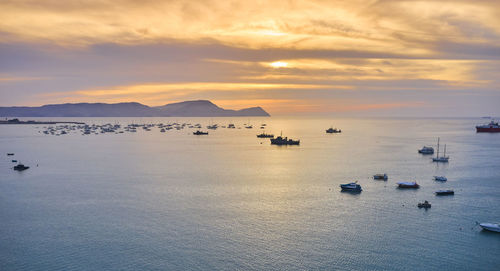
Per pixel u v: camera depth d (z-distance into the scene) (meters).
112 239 83.94
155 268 71.62
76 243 82.00
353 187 124.75
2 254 77.06
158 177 149.62
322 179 144.50
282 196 118.12
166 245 80.94
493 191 122.94
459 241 82.25
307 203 110.06
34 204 110.06
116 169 169.38
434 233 86.50
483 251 77.56
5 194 122.12
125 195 119.94
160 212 102.06
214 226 91.44
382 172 159.00
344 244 81.06
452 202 109.94
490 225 87.44
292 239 83.75
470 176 149.12
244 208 105.44
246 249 79.06
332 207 106.00
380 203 109.62
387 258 75.00
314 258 75.19
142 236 85.50
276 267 71.94
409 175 151.88
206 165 180.75
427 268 71.25
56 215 99.88
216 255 76.56
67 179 146.25
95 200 114.06
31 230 89.25
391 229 89.06
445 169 166.00
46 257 75.75
